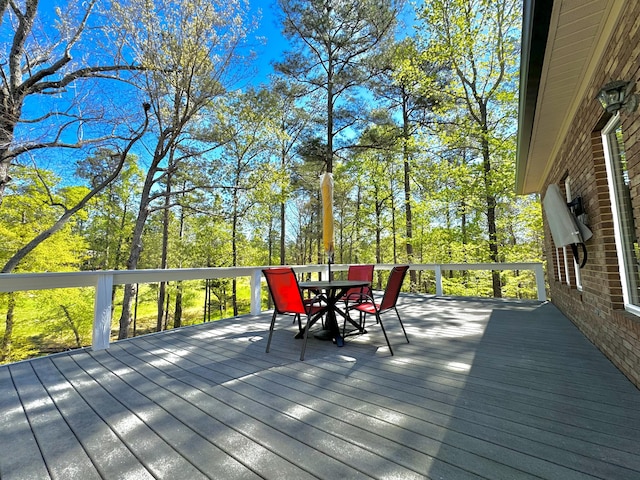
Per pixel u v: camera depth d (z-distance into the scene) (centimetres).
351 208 1809
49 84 709
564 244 323
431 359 278
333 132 1238
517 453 137
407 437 152
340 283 373
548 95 299
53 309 1184
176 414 181
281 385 223
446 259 1235
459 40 909
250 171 1263
